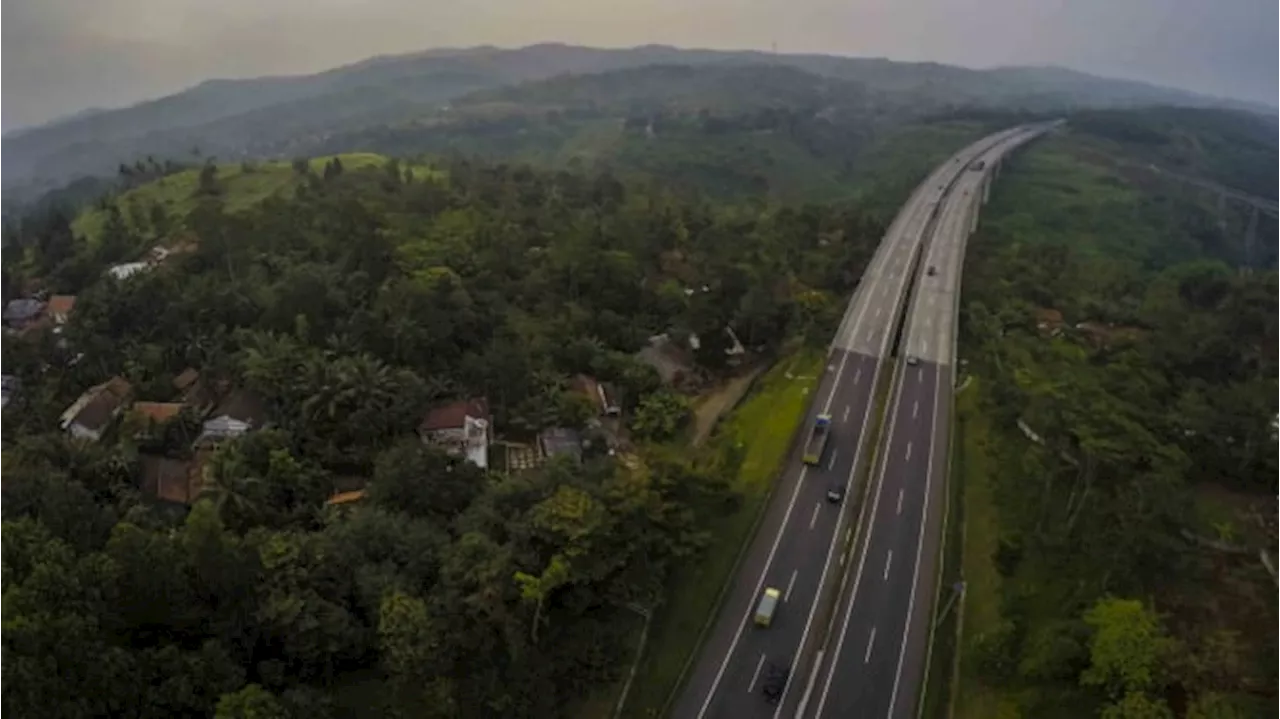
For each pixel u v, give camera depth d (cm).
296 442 8762
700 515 7431
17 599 4631
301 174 18938
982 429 9175
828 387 10162
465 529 6962
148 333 11181
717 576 7100
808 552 7419
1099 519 7006
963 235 16512
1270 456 7750
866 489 8231
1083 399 8481
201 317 11069
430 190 16350
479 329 10775
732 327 11925
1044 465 7850
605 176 19975
